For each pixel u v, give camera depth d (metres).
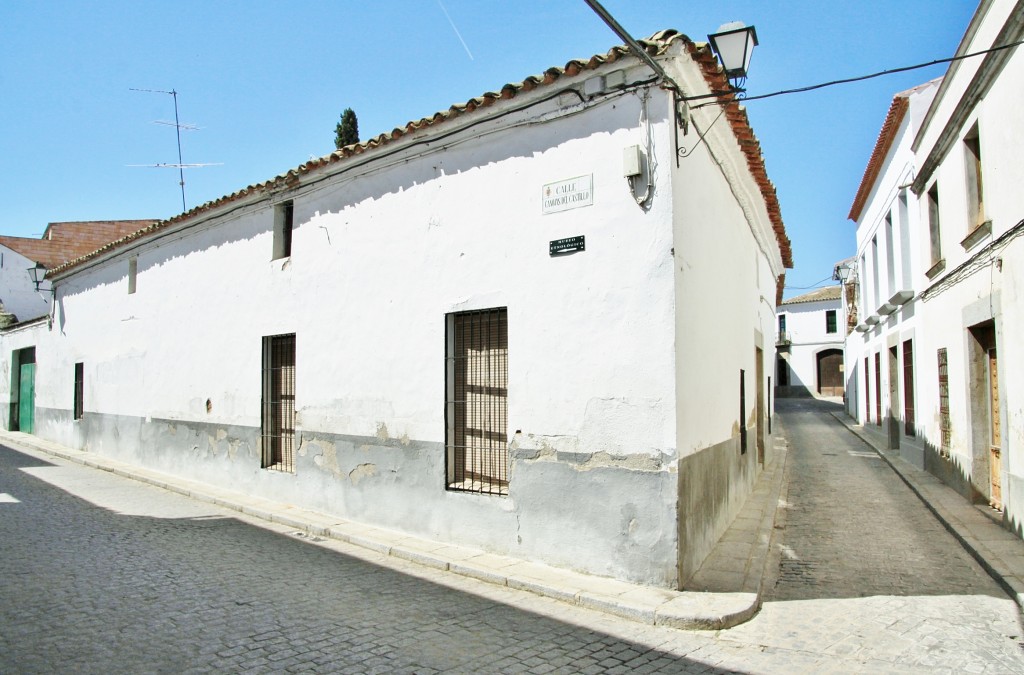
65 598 5.31
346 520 8.10
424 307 7.34
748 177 8.96
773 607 5.44
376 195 7.97
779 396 39.28
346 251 8.34
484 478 6.91
